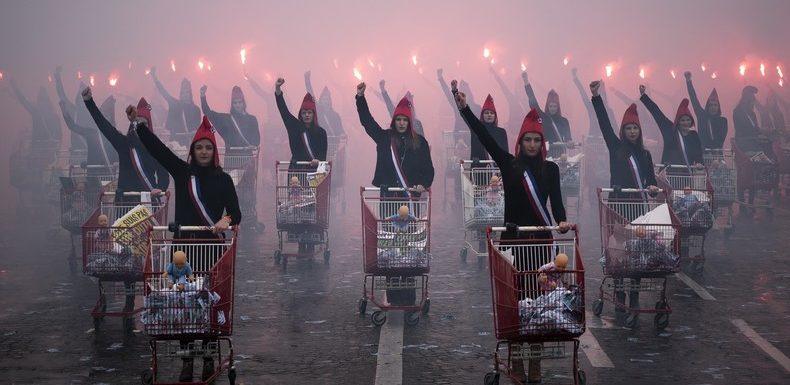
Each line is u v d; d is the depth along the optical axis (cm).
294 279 1338
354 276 1358
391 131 1290
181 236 943
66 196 1406
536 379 844
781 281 1313
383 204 1241
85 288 1288
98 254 1047
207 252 923
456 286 1288
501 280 809
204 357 859
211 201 945
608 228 1091
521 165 925
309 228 1413
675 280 1323
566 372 903
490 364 928
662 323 1056
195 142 946
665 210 1077
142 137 950
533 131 922
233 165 1986
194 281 817
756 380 877
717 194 1678
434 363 932
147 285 813
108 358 949
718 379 881
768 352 966
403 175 1275
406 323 1073
